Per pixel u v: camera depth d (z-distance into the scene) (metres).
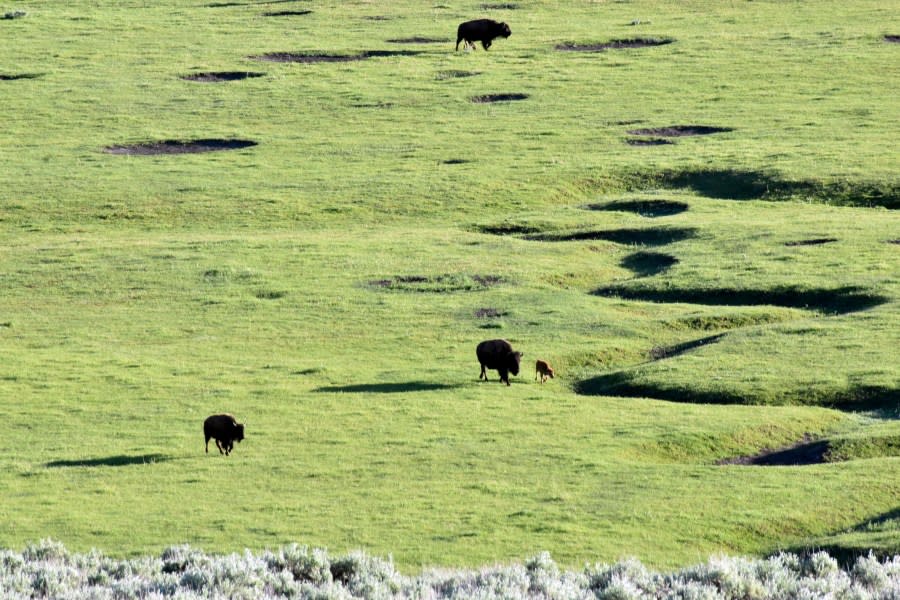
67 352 88.94
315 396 77.06
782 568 37.16
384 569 38.12
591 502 56.47
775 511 54.66
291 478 61.22
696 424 69.19
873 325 87.38
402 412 73.12
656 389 77.62
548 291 103.62
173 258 115.19
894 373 76.81
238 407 74.94
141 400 76.94
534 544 50.78
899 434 66.12
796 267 104.69
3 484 60.44
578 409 73.25
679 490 57.97
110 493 58.94
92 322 97.31
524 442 66.69
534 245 118.75
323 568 37.94
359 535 52.16
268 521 54.38
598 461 62.97
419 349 89.00
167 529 53.38
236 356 87.81
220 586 34.41
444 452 65.06
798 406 73.62
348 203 134.50
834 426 70.12
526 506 56.00
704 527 52.84
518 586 35.50
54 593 34.66
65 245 120.88
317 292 104.12
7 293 105.56
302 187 140.12
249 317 97.88
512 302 100.00
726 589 34.84
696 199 133.88
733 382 77.19
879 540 49.25
